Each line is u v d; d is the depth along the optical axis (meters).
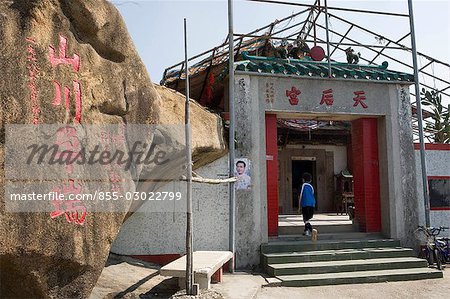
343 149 17.03
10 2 4.14
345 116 10.26
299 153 16.53
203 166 9.19
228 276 8.44
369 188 10.29
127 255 8.74
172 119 7.60
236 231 9.12
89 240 4.66
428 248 9.37
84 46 4.87
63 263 4.38
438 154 10.70
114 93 5.19
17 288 4.26
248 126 9.40
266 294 7.39
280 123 13.73
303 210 10.17
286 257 8.83
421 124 10.23
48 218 4.20
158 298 6.66
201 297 6.13
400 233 9.93
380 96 10.23
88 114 4.81
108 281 6.98
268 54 11.68
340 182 16.58
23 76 4.08
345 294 7.50
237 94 9.38
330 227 10.56
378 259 9.16
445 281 8.40
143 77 5.67
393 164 10.10
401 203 10.03
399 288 7.91
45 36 4.37
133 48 5.57
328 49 9.88
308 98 9.79
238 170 9.26
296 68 9.69
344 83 10.05
